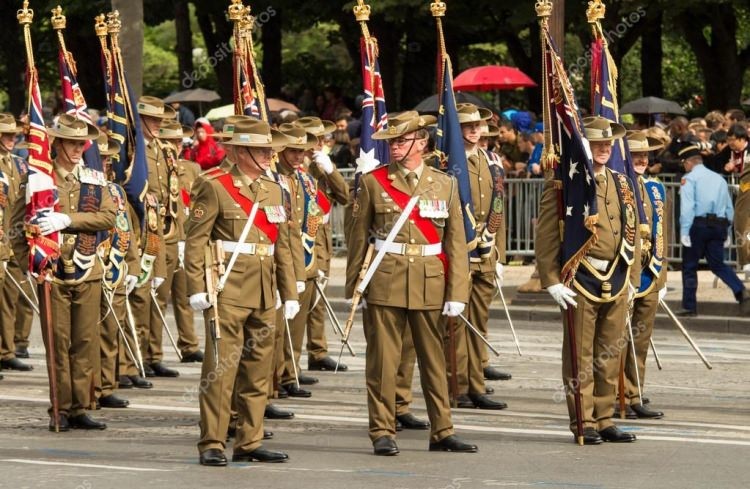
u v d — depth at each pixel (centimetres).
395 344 3027
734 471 2823
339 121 6781
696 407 3675
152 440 3212
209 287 2883
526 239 6388
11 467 2866
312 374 4334
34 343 5116
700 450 3058
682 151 5366
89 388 3381
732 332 5272
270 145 2914
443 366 3045
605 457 2975
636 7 7875
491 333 5291
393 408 3041
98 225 3297
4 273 4278
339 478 2739
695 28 9256
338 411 3653
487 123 4003
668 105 7194
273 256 2967
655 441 3172
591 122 3225
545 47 3189
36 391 4012
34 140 3244
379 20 9275
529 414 3591
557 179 3167
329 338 5166
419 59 9906
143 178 3984
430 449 3056
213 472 2806
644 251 3525
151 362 4316
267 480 2717
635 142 3538
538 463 2906
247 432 2927
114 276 3672
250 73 4006
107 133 3975
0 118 4278
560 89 3144
